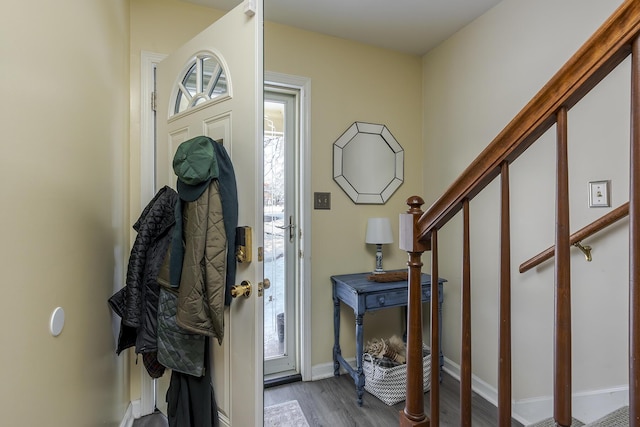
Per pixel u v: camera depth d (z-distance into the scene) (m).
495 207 1.94
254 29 1.16
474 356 2.08
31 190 0.80
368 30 2.21
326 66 2.27
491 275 1.97
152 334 1.30
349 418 1.81
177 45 1.82
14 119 0.73
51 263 0.89
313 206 2.25
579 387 1.48
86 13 1.13
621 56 0.54
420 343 1.07
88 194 1.16
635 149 0.50
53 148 0.91
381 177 2.45
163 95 1.64
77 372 1.06
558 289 0.63
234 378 1.25
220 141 1.31
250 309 1.19
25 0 0.77
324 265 2.28
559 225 0.63
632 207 0.51
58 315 0.93
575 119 1.51
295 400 1.98
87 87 1.14
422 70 2.59
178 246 1.20
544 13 1.66
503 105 1.90
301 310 2.24
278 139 2.30
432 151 2.49
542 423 1.52
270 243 2.30
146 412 1.75
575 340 1.50
